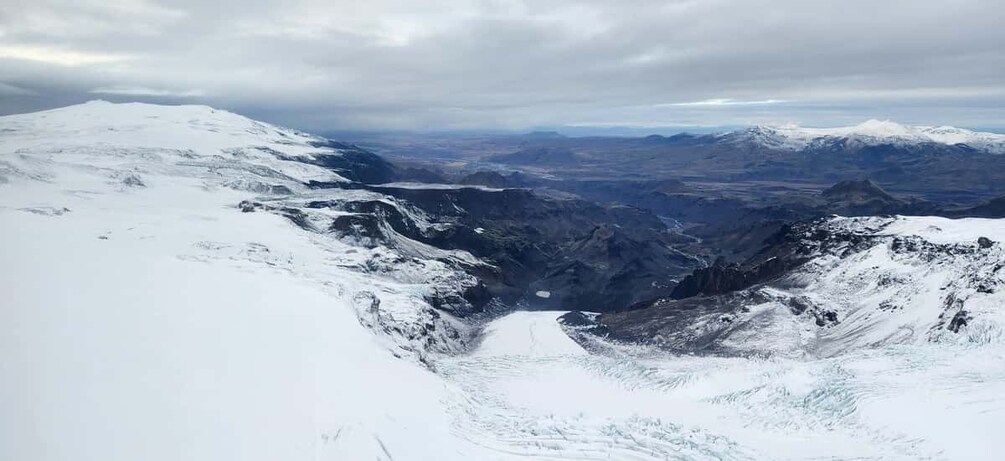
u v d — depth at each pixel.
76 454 20.02
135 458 20.75
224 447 23.08
